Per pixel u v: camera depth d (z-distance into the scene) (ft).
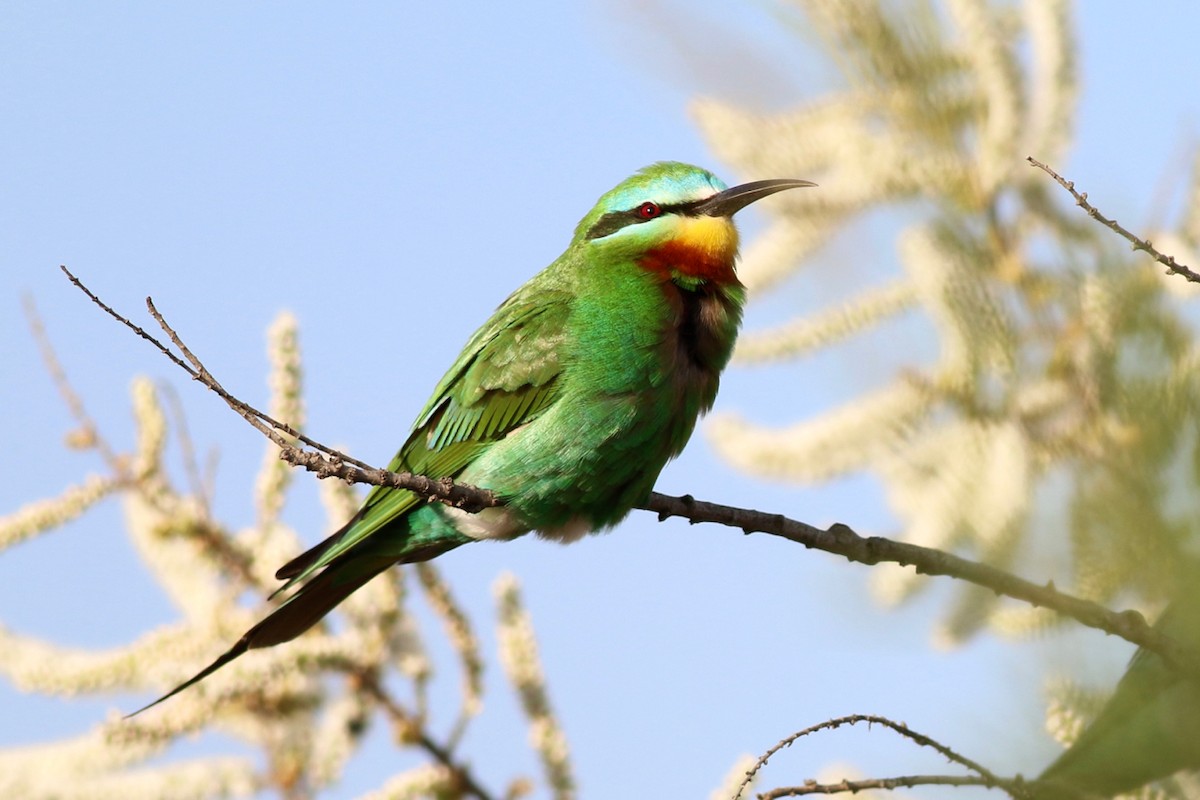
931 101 34.99
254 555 40.81
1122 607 17.78
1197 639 16.01
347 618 41.04
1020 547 20.06
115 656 38.91
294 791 39.19
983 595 29.96
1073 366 29.89
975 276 32.96
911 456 36.29
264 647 36.81
